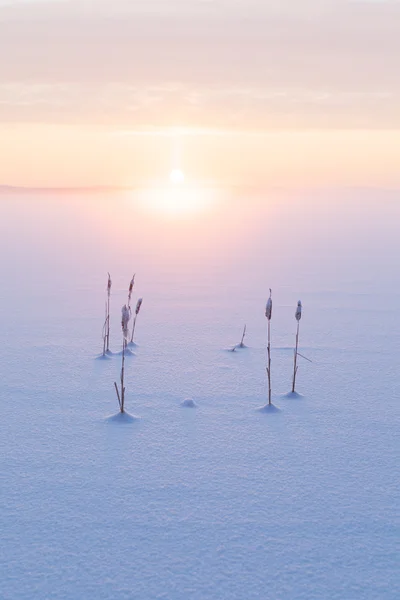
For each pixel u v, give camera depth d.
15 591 3.78
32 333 10.80
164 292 15.41
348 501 4.93
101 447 5.96
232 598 3.74
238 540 4.35
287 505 4.85
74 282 17.08
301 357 9.36
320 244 29.31
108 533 4.42
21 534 4.40
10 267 20.50
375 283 16.77
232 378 8.27
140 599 3.72
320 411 7.02
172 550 4.22
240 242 30.80
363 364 8.98
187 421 6.68
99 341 10.27
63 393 7.57
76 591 3.79
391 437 6.27
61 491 5.04
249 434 6.32
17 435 6.24
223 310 13.06
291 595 3.77
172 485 5.17
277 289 15.92
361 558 4.16
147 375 8.38
